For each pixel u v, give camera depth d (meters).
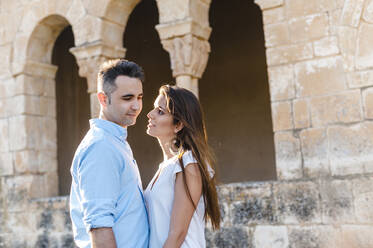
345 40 4.78
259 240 4.98
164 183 2.31
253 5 9.42
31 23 7.25
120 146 2.29
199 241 2.31
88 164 2.09
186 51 5.72
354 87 4.70
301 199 4.80
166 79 10.13
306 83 4.96
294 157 4.95
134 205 2.25
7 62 7.42
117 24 6.77
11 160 7.19
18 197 7.02
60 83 10.09
